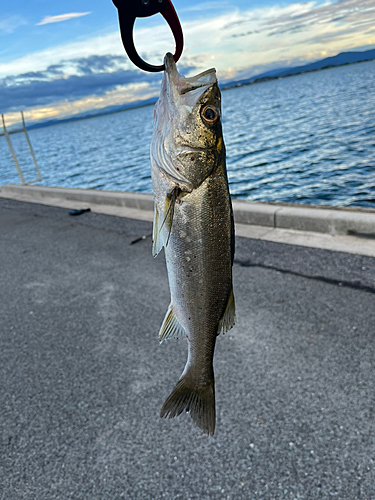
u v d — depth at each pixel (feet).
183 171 1.04
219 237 1.09
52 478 1.89
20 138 92.53
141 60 0.86
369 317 2.67
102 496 1.77
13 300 3.82
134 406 2.26
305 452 1.84
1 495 1.83
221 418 2.09
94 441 2.06
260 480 1.75
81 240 5.28
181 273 1.11
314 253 3.64
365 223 3.68
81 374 2.60
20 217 7.07
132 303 3.41
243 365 2.44
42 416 2.28
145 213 6.01
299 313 2.84
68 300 3.65
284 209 4.37
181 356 2.64
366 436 1.87
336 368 2.30
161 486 1.78
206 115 1.03
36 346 2.99
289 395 2.17
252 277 3.44
